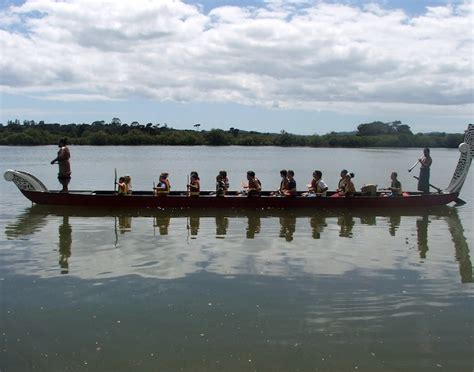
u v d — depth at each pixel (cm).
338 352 741
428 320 848
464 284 1027
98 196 1908
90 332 801
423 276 1079
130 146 11612
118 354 734
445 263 1184
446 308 899
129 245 1331
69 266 1129
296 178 3672
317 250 1300
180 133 12069
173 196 1902
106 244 1341
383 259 1215
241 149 10544
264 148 11425
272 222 1684
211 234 1482
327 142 11631
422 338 784
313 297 948
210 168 4641
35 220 1675
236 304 912
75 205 1936
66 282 1020
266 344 764
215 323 834
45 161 5366
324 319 850
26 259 1184
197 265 1147
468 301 932
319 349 750
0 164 4853
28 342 769
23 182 1941
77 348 751
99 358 723
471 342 772
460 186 2111
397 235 1496
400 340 778
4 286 995
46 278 1045
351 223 1683
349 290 986
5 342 768
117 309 888
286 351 744
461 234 1517
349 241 1410
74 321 840
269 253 1262
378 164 5488
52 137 10906
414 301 930
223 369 697
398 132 11300
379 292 977
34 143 10644
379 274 1091
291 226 1617
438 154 8681
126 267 1126
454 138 10688
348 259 1212
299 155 7831
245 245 1347
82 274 1073
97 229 1535
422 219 1770
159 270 1107
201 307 898
